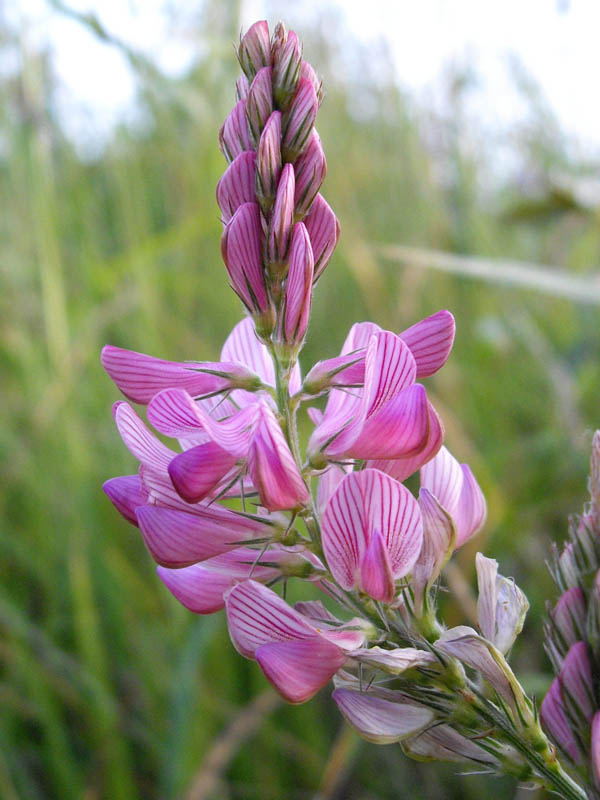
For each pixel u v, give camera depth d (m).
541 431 0.19
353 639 0.06
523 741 0.06
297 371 0.07
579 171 0.26
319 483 0.07
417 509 0.06
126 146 0.21
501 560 0.16
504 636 0.07
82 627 0.14
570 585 0.06
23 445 0.17
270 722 0.13
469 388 0.19
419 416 0.06
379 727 0.06
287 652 0.06
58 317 0.17
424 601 0.06
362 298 0.21
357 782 0.14
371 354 0.06
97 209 0.22
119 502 0.07
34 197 0.17
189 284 0.20
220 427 0.06
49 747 0.13
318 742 0.14
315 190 0.07
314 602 0.07
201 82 0.20
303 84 0.07
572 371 0.20
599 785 0.06
